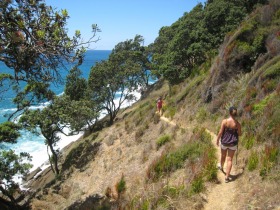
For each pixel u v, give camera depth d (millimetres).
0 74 21000
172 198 8531
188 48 27422
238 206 6848
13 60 7797
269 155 7711
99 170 24000
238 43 16578
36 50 7176
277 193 6410
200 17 29578
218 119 14648
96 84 40281
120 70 41500
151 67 52625
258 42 15930
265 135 9086
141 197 9797
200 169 9461
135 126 27141
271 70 12250
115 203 12297
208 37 25812
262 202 6414
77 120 32875
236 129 8172
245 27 16734
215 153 10703
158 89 46938
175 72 29219
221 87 16656
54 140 32156
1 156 20234
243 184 7664
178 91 26297
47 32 7512
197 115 17500
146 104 37438
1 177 20125
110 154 25297
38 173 33812
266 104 10891
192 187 8406
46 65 7902
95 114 35219
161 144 17141
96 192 18891
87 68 140625
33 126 28656
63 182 26172
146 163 16125
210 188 8258
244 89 14250
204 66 23906
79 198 20109
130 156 20984
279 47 14156
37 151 39750
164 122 21688
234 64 16516
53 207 20578
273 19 16578
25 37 7156
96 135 33719
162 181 10508
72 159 30547
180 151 12133
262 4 24312
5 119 51625
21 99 28594
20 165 20891
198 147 11977
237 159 9219
